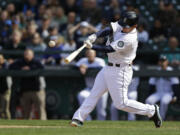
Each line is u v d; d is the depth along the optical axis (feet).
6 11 171.83
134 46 70.54
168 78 126.41
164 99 124.57
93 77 126.62
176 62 136.46
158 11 156.66
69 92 137.18
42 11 170.19
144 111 74.49
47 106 138.72
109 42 71.97
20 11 182.60
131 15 69.26
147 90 126.72
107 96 125.49
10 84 132.67
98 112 123.65
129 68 71.77
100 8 162.09
